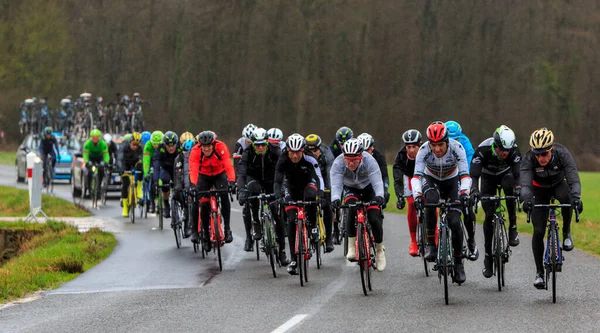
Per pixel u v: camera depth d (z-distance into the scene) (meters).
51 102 171.75
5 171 97.50
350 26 166.50
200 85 167.38
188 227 36.12
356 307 21.70
